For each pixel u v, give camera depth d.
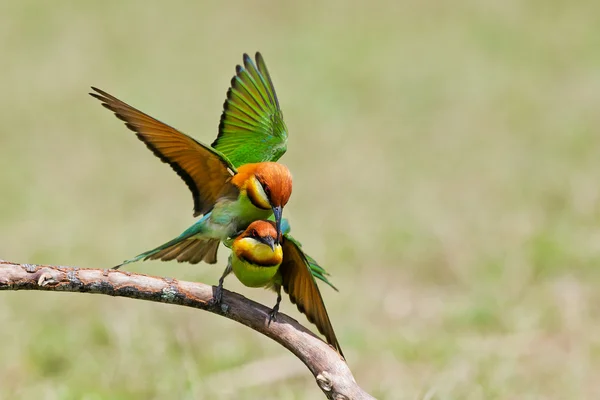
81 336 11.53
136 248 14.00
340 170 17.11
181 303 6.59
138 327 11.42
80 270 6.38
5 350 11.20
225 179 7.48
